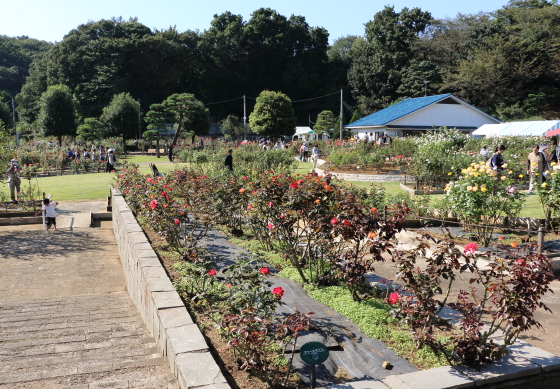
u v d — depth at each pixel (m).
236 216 9.91
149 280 5.89
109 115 52.47
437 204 11.35
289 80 78.44
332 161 24.23
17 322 6.43
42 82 71.75
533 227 9.40
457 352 4.04
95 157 33.03
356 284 5.57
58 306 7.70
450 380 3.85
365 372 4.14
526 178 16.48
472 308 4.41
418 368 4.19
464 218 9.66
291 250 6.92
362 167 22.62
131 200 12.80
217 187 10.23
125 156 42.91
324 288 6.23
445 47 60.53
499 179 9.58
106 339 5.44
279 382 3.92
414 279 4.75
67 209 17.59
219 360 4.20
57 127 51.09
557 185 9.13
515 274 4.06
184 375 3.48
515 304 4.03
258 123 49.38
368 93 69.50
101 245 13.13
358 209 5.82
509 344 4.23
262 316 4.43
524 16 53.78
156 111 44.56
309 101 79.00
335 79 80.00
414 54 65.50
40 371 4.32
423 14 66.31
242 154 23.91
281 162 22.56
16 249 12.54
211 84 77.81
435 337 4.49
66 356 4.75
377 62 65.88
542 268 4.06
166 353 4.38
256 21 78.75
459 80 53.41
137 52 71.44
